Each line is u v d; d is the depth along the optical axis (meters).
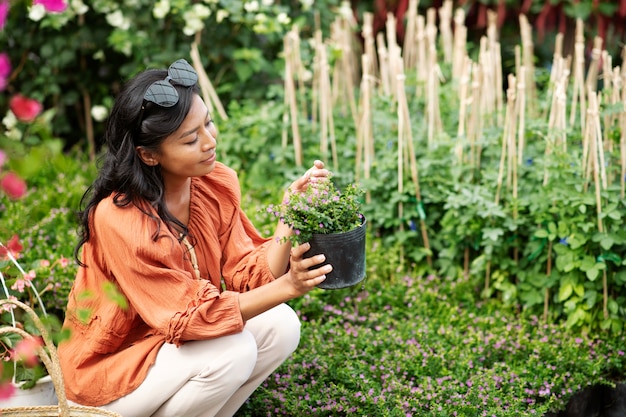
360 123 4.44
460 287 4.10
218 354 2.57
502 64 6.35
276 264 2.69
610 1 6.10
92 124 5.82
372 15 6.52
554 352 3.54
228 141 4.84
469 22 6.59
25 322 3.03
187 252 2.64
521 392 3.23
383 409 3.00
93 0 5.28
